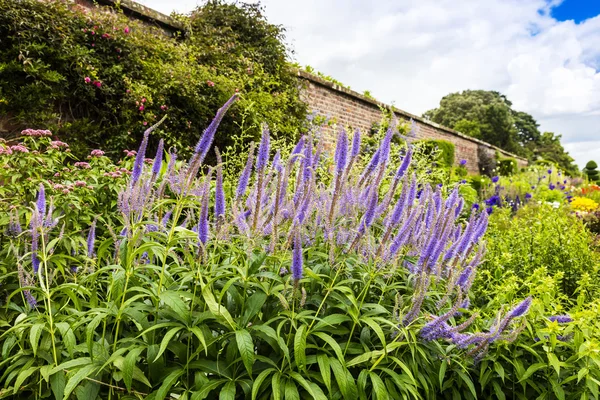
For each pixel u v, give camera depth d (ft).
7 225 8.87
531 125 205.46
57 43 16.42
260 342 6.18
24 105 15.53
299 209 6.36
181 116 19.62
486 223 7.80
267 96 22.85
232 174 15.20
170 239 5.59
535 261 11.91
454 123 176.65
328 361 5.43
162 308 5.71
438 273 6.39
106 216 10.91
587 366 6.69
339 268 6.14
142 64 18.89
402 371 6.15
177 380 5.46
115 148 17.56
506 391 7.32
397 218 6.48
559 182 43.83
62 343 6.05
